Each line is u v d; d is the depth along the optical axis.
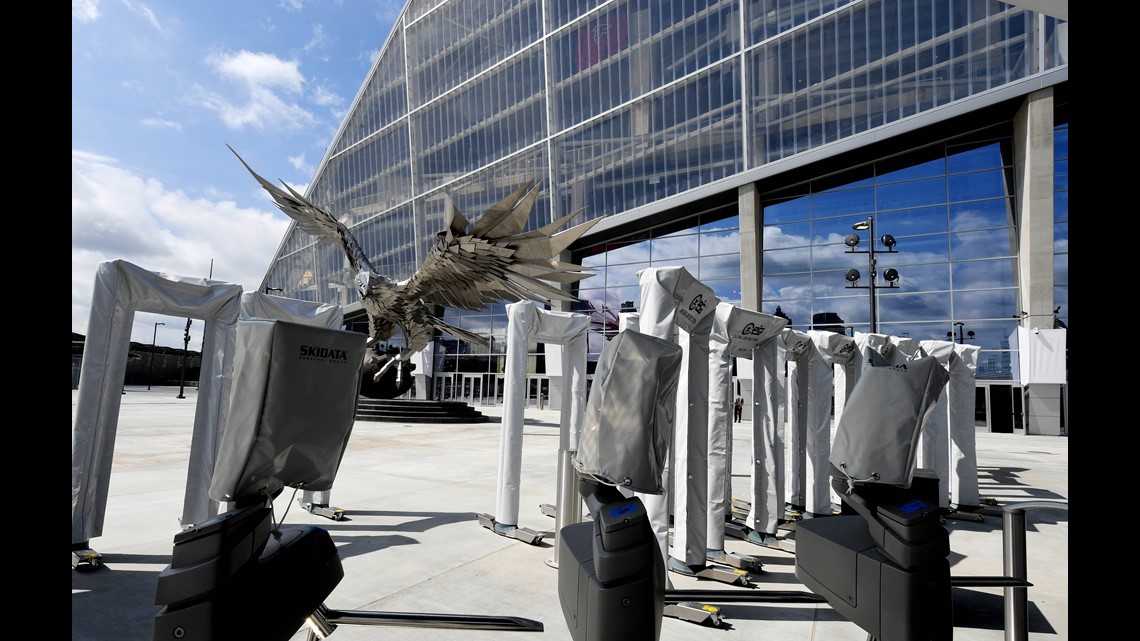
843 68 25.47
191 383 56.72
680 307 4.65
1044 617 4.05
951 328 23.98
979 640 3.61
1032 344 21.11
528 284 4.77
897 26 24.31
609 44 32.25
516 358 6.12
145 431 14.12
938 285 24.44
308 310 6.61
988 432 22.83
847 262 26.38
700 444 4.89
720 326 5.47
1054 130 22.20
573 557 2.28
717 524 5.25
